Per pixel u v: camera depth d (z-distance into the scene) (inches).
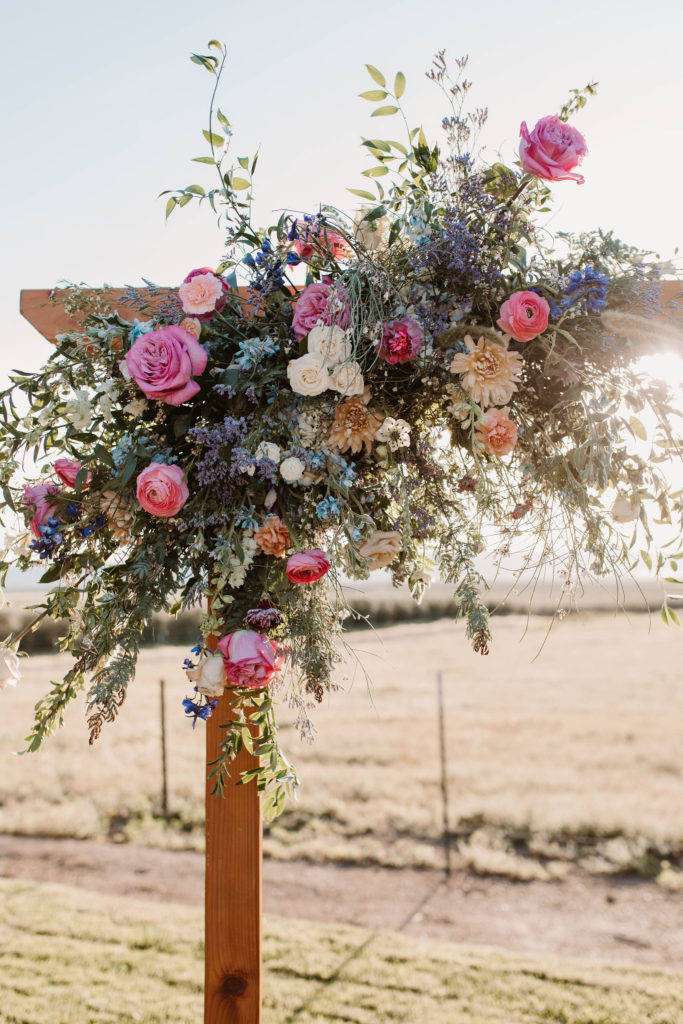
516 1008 139.5
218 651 51.1
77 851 253.3
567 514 54.0
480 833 260.4
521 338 51.6
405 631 724.7
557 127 52.6
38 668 522.9
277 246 55.6
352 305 52.1
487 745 375.2
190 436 53.6
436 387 55.7
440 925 193.6
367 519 51.9
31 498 53.6
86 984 147.0
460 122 54.1
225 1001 61.2
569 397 54.2
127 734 406.9
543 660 627.8
